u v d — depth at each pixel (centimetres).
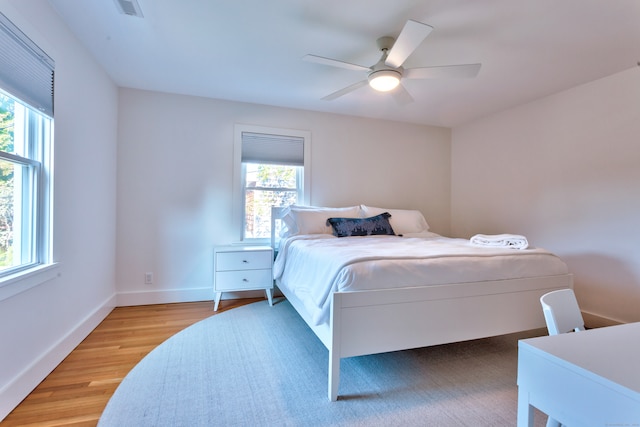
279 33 214
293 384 177
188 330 252
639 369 68
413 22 159
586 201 281
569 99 296
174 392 167
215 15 194
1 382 143
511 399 165
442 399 164
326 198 383
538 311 209
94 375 182
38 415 146
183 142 329
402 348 176
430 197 435
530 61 246
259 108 355
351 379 184
